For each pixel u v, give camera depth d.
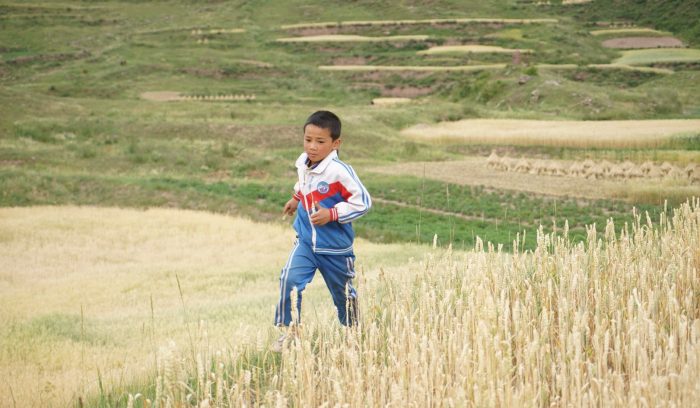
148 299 14.83
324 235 5.30
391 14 161.50
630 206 29.45
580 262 5.87
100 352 9.04
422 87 106.19
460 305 4.69
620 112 70.44
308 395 4.08
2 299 15.16
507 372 3.78
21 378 7.64
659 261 6.35
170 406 3.90
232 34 140.00
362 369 4.40
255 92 99.44
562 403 3.74
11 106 54.06
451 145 53.81
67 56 120.56
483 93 85.19
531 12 163.12
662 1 157.62
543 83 80.88
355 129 53.56
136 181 34.66
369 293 5.64
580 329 4.27
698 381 3.56
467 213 29.86
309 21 158.00
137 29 149.75
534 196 32.38
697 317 5.40
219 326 9.59
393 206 31.56
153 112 59.47
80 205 31.55
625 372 4.42
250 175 39.66
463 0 168.62
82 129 48.53
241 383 4.21
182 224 26.66
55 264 20.14
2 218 27.02
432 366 3.88
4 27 146.25
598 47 135.50
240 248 22.62
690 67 110.88
